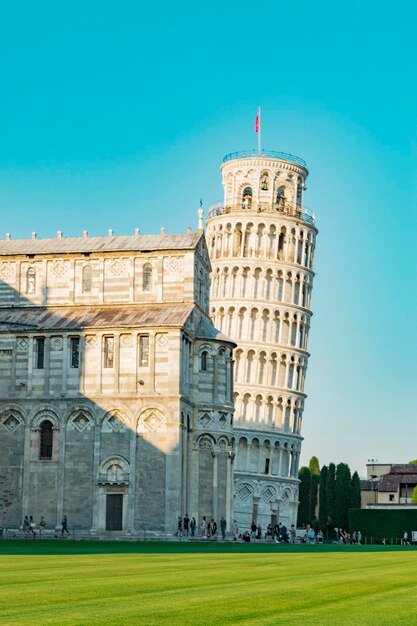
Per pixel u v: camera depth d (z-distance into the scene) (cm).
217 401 10588
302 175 17525
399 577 3506
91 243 11038
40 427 10138
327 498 16925
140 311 10544
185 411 10125
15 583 3036
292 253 17112
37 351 10269
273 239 17025
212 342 10662
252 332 16750
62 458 10006
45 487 10012
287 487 16588
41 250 10944
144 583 3059
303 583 3153
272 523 16275
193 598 2608
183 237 10931
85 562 4356
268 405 16625
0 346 10294
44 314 10744
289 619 2217
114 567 3944
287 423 16800
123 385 9975
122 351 10050
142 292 10712
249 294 16825
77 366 10125
